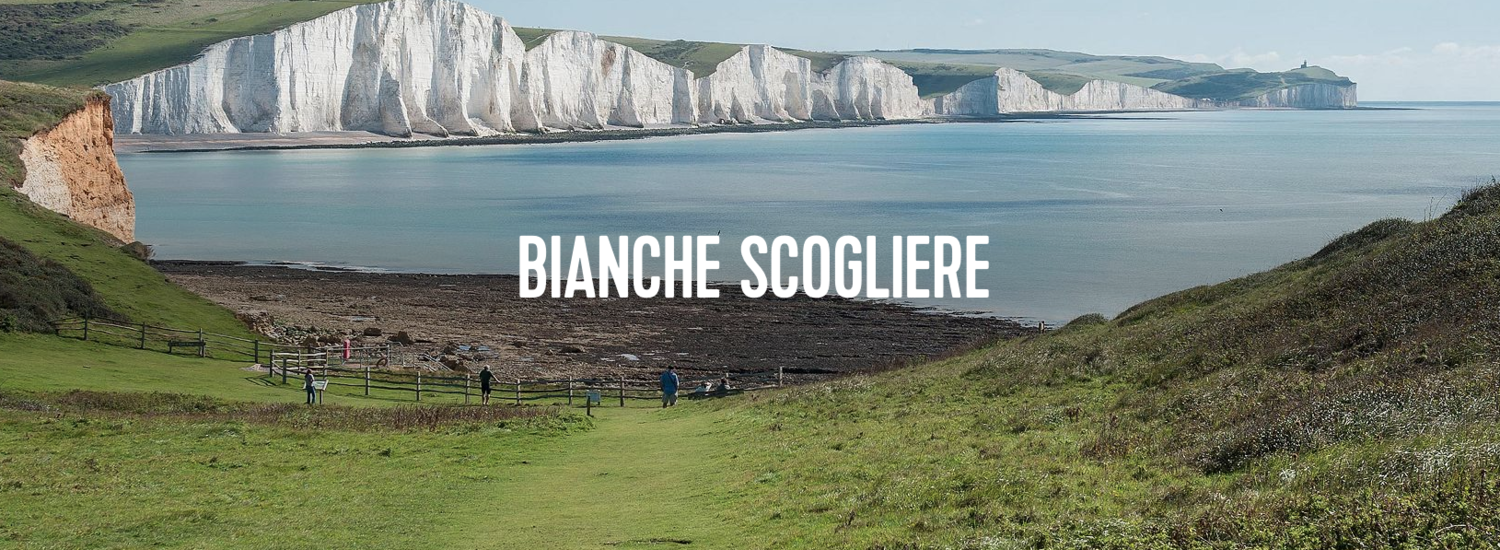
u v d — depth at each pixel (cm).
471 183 16488
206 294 7162
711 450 2623
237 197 14088
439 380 4584
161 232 10700
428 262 8975
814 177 18025
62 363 3900
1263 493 1341
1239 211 12444
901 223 11388
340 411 3372
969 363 3669
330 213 12406
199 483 2261
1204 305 3981
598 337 6162
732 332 6322
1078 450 1900
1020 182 16912
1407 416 1638
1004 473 1736
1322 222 11288
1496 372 1773
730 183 16750
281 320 6031
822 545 1454
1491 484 1137
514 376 5081
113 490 2164
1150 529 1259
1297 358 2486
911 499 1656
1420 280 2814
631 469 2433
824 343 6025
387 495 2153
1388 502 1141
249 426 2958
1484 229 3005
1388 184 15912
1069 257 8981
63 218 6181
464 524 1872
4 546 1706
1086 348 3338
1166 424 2083
